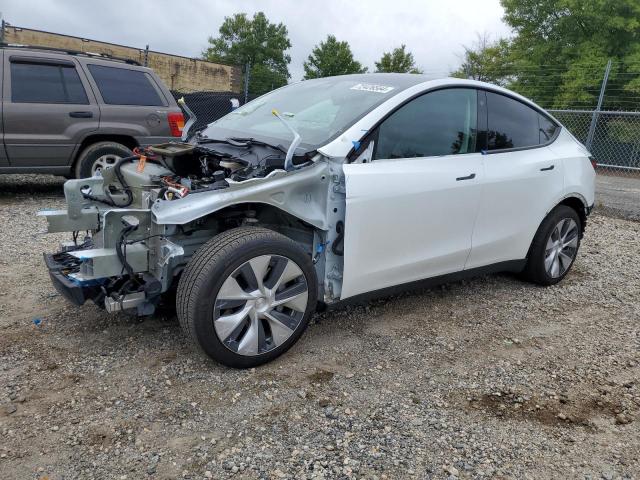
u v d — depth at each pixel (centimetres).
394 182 354
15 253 514
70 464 240
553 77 1903
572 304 467
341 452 257
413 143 377
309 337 370
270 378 315
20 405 279
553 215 481
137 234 304
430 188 373
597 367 357
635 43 2288
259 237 307
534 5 2556
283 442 261
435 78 405
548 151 475
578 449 271
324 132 356
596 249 657
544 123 489
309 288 329
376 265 359
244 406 288
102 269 296
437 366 345
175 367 320
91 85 751
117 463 242
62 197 798
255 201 308
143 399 288
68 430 262
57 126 723
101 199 369
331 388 310
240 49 5916
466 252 414
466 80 422
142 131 787
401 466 250
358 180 337
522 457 263
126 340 349
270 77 2131
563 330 413
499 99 444
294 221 346
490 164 419
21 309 389
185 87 2459
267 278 317
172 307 374
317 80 459
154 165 370
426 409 297
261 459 249
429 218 379
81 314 383
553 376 342
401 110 370
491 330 404
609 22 2258
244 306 309
